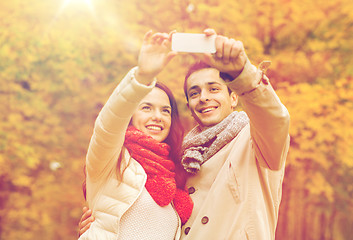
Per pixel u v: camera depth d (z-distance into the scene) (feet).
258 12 17.67
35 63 19.57
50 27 19.61
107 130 6.25
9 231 20.16
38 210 20.38
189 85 8.27
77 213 20.57
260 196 7.04
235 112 7.93
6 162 19.48
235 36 17.67
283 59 17.28
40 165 20.72
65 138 20.18
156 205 6.83
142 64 5.79
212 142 7.89
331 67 17.70
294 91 17.19
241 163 7.20
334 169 19.42
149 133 7.57
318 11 17.38
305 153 17.71
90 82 19.77
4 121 19.83
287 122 6.22
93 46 19.38
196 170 7.52
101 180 6.86
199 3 18.66
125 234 6.60
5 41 19.58
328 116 17.16
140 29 18.99
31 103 19.83
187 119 17.70
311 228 19.58
